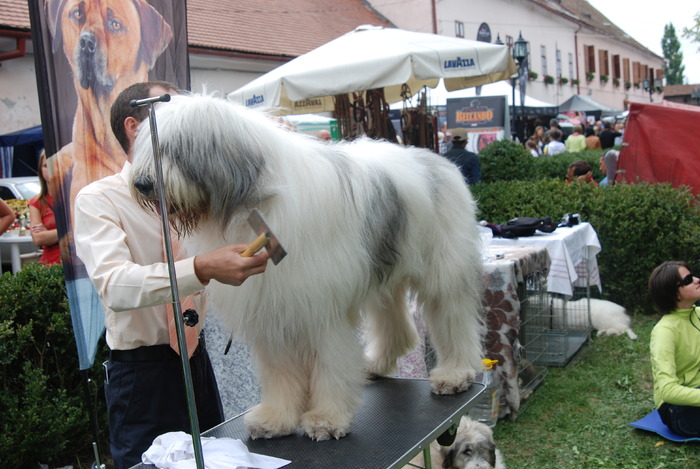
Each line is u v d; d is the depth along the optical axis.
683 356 4.03
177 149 1.62
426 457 2.21
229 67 14.45
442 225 2.55
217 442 1.96
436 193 2.53
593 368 5.23
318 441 2.07
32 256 6.46
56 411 3.80
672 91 58.72
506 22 27.56
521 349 4.57
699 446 3.85
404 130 7.46
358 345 2.17
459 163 7.87
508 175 9.22
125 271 1.80
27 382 3.78
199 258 1.65
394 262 2.26
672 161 7.82
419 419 2.25
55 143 2.69
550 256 4.98
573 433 4.12
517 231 5.17
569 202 6.73
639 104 7.93
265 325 1.96
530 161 9.42
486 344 4.22
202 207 1.70
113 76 2.92
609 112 27.08
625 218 6.51
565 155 12.38
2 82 10.52
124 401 2.30
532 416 4.39
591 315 6.11
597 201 6.64
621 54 42.50
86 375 2.92
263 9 17.33
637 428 4.14
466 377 2.53
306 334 2.02
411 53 5.99
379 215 2.14
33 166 10.67
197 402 2.44
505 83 14.89
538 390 4.80
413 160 2.52
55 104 2.69
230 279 1.63
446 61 6.20
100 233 1.99
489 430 3.26
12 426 3.66
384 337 2.82
